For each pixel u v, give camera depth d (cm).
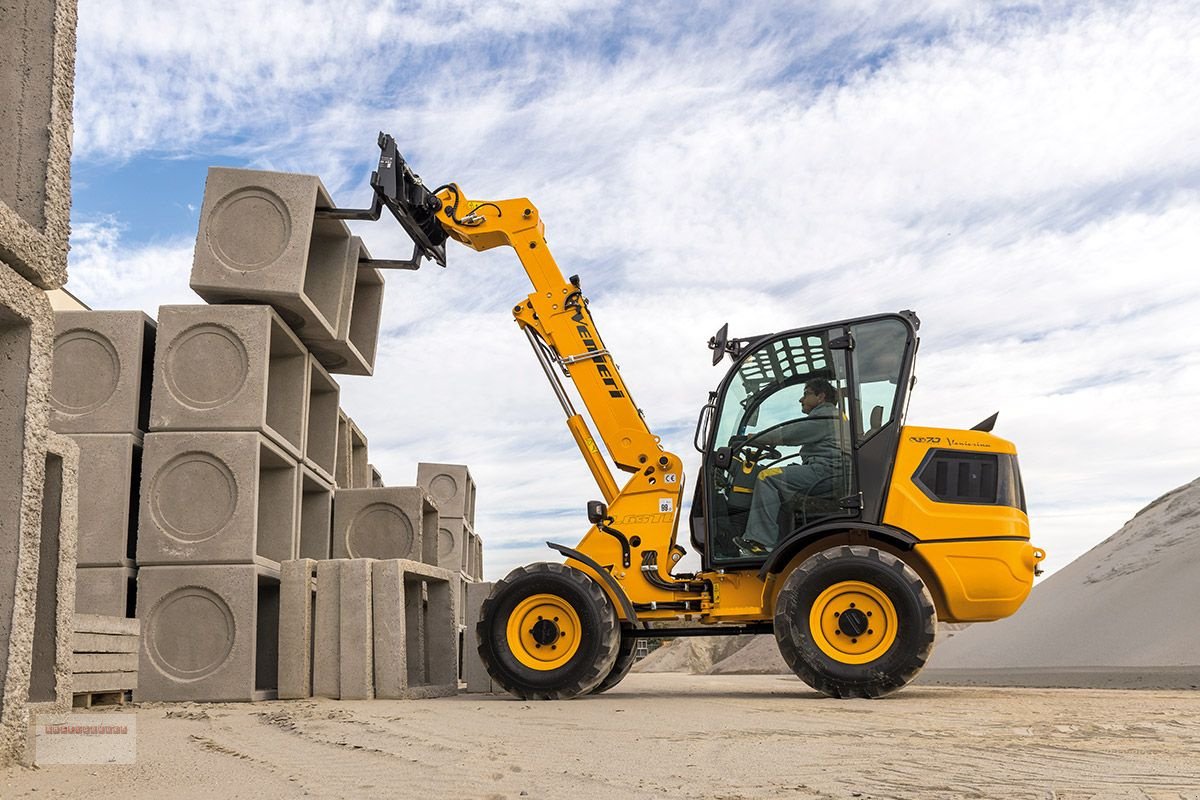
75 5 360
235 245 856
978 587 763
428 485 1892
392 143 925
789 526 805
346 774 334
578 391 895
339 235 965
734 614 818
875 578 743
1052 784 315
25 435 326
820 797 291
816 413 815
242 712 634
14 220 317
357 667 795
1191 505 1762
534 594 803
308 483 1013
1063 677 1131
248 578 792
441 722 551
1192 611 1380
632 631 868
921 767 355
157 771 336
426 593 968
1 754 322
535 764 362
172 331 834
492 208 945
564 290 912
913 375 815
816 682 748
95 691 645
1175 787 309
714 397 852
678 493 855
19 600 323
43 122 343
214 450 814
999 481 788
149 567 799
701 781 322
